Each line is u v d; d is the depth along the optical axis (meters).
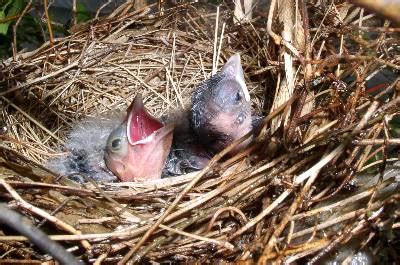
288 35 0.22
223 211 0.19
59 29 0.31
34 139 0.26
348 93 0.21
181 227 0.19
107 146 0.24
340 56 0.20
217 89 0.24
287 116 0.20
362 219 0.18
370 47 0.21
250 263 0.18
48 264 0.18
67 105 0.28
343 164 0.19
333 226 0.19
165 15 0.30
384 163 0.19
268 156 0.21
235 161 0.21
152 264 0.19
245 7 0.28
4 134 0.24
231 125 0.24
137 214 0.20
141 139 0.23
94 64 0.29
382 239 0.19
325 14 0.23
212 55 0.29
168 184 0.21
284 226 0.18
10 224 0.13
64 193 0.19
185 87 0.29
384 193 0.19
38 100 0.27
